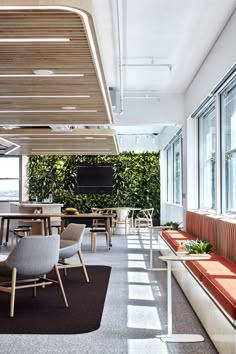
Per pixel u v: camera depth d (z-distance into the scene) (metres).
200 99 8.42
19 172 17.58
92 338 4.07
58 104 6.57
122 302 5.38
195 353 3.69
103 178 17.62
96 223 12.70
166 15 6.09
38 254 4.92
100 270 7.59
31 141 11.22
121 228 14.54
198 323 4.52
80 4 3.28
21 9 3.31
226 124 7.58
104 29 6.46
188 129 9.97
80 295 5.75
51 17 3.48
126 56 7.77
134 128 15.27
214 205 8.31
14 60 4.51
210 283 4.03
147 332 4.24
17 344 3.90
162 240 8.87
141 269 7.68
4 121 8.12
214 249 6.37
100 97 6.10
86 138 10.59
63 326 4.41
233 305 3.22
